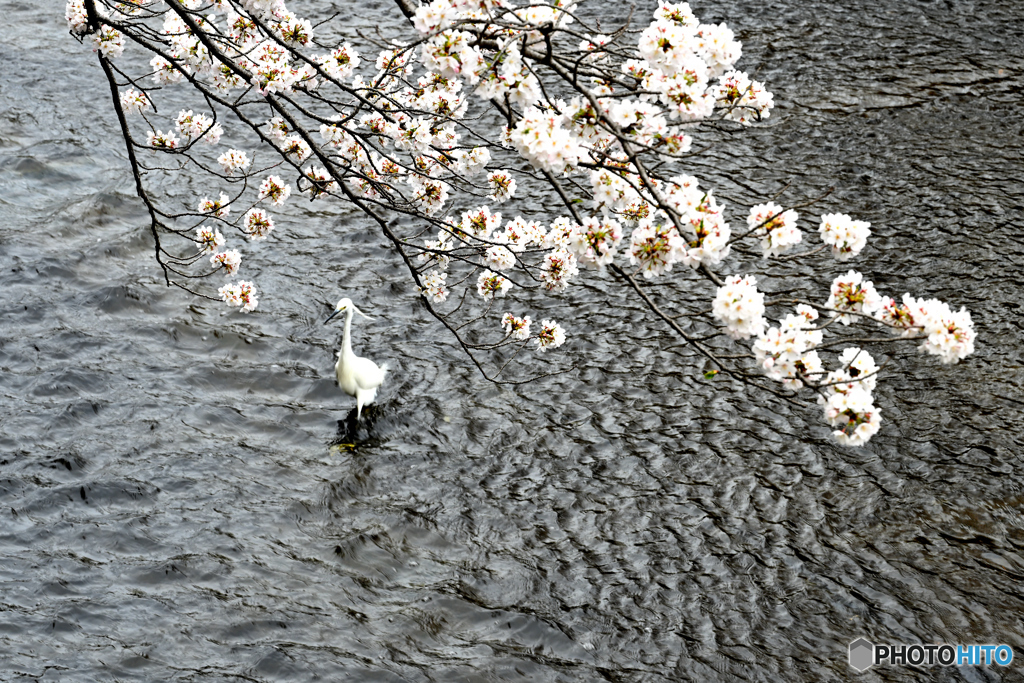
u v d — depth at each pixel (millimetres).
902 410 12812
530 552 10977
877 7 24453
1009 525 11133
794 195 17188
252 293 9000
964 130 19344
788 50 22188
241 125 19281
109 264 15367
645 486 11828
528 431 12680
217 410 12805
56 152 18016
